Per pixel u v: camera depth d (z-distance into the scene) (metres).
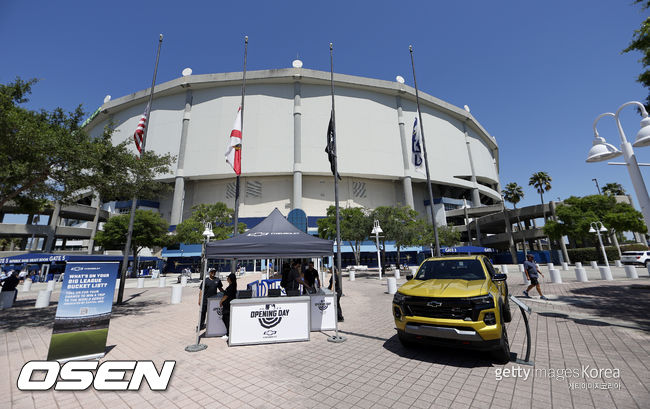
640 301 8.84
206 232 23.44
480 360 4.64
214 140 49.91
